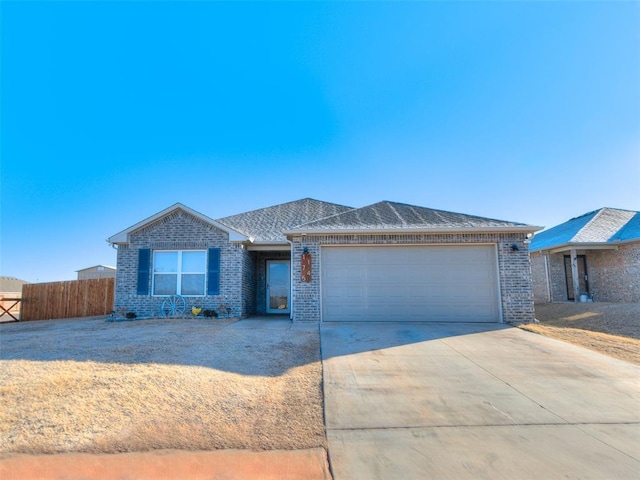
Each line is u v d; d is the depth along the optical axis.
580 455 4.04
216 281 14.09
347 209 19.66
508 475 3.65
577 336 10.06
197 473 3.69
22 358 7.08
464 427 4.76
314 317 12.57
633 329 10.81
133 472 3.69
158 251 14.41
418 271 12.76
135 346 8.09
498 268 12.55
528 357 8.01
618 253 18.34
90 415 4.70
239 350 8.05
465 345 9.03
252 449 4.16
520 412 5.23
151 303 14.11
